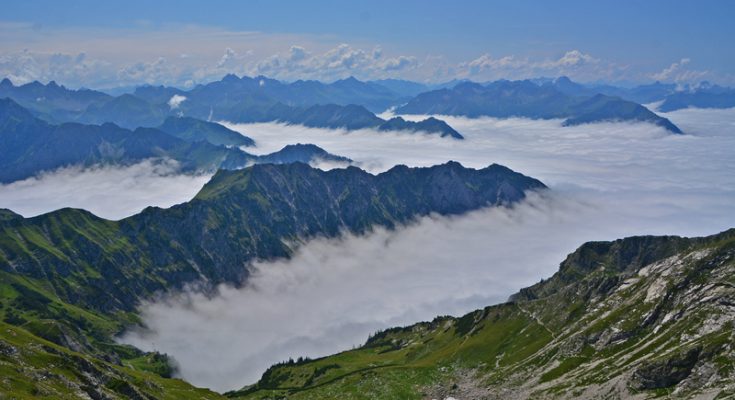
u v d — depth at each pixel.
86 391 176.50
